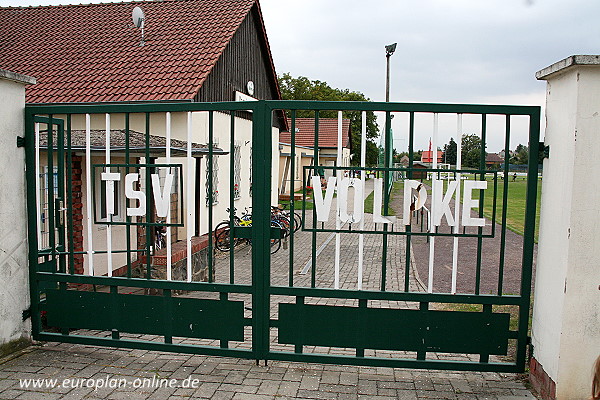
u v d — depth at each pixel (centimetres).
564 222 380
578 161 369
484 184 425
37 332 514
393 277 970
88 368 458
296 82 5912
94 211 862
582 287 373
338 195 439
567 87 380
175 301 476
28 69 1348
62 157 529
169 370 456
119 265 941
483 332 439
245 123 1572
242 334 466
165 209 471
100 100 1161
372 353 533
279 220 1273
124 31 1523
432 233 434
